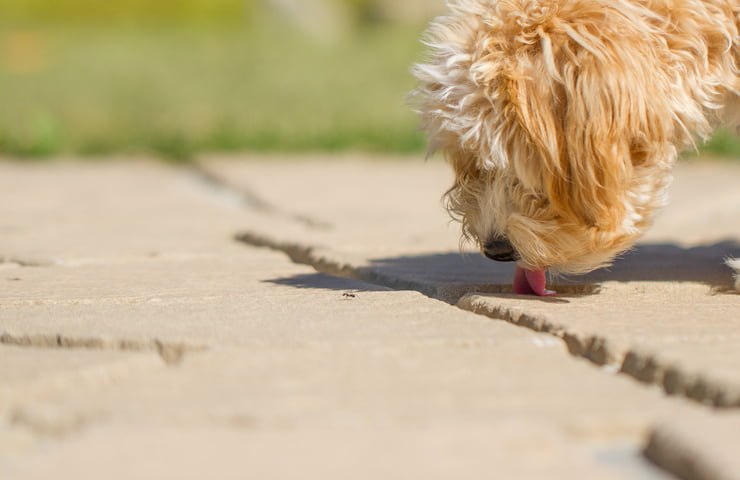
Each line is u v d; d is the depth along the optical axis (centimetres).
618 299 427
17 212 854
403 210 859
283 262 584
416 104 433
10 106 1880
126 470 228
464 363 312
